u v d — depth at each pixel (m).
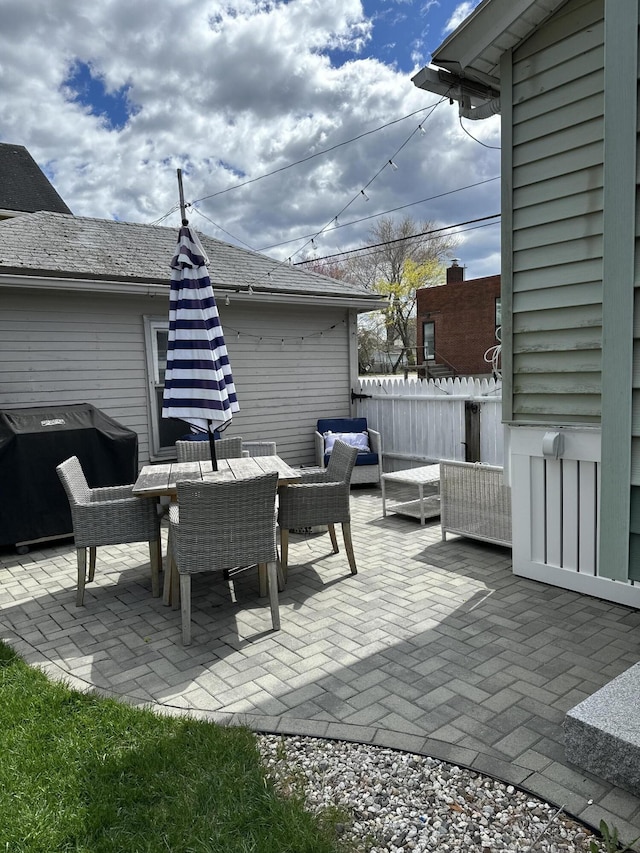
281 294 7.63
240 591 4.13
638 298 1.95
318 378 8.60
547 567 4.01
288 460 8.38
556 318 3.63
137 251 7.51
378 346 31.23
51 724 2.50
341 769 2.20
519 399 3.95
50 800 2.04
